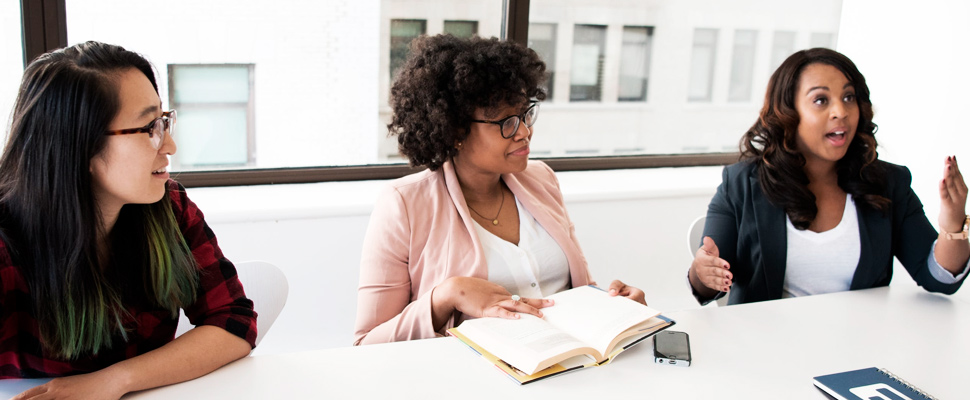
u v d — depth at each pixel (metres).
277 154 2.88
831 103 1.63
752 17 3.54
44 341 1.10
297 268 2.20
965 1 2.54
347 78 2.93
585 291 1.47
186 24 2.53
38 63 1.01
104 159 1.02
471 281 1.41
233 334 1.22
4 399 1.06
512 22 2.61
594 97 3.63
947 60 2.62
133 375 1.07
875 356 1.30
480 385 1.15
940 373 1.24
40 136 1.00
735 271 1.80
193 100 2.63
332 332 2.28
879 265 1.70
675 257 2.71
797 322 1.46
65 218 1.03
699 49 3.60
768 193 1.70
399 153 1.64
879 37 2.91
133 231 1.18
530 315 1.36
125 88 1.02
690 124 3.74
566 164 2.88
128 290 1.19
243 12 2.64
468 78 1.44
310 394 1.10
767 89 1.75
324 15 2.82
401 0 2.98
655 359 1.25
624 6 3.46
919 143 2.75
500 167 1.53
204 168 2.54
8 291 1.07
